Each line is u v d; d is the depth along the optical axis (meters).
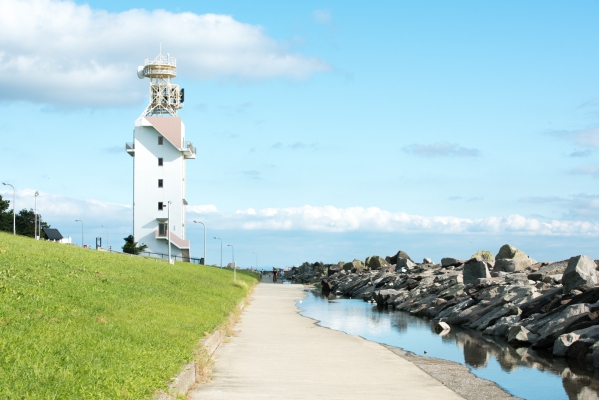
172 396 12.55
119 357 13.91
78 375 11.86
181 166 89.69
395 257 90.06
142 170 89.50
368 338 28.78
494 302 33.91
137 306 22.34
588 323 23.89
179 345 17.05
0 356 12.19
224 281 56.75
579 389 17.48
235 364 18.81
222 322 26.02
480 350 24.73
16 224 96.81
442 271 58.22
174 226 88.94
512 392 16.92
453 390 16.33
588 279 29.03
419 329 32.53
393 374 18.14
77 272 27.09
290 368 18.47
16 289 19.19
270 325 31.02
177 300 27.91
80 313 18.02
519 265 50.75
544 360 22.17
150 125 89.00
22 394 10.32
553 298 29.14
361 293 64.62
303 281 113.00
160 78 95.25
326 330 29.50
